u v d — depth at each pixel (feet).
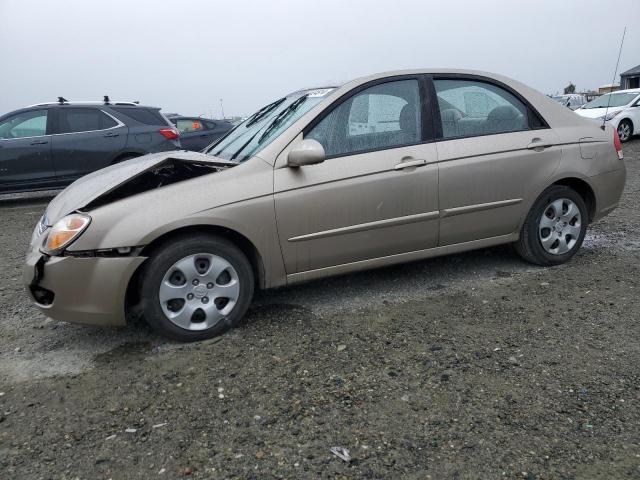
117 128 28.96
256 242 10.62
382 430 7.58
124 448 7.41
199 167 11.66
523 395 8.30
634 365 9.05
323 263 11.43
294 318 11.50
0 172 27.68
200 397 8.57
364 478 6.67
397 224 11.77
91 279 9.70
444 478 6.61
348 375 9.06
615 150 14.35
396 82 12.18
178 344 10.48
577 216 14.07
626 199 23.26
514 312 11.40
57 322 11.99
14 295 13.97
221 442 7.45
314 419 7.88
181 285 10.28
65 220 9.85
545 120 13.55
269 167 10.80
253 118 14.15
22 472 6.98
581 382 8.60
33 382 9.30
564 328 10.53
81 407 8.45
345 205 11.19
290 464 6.97
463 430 7.52
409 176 11.68
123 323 10.18
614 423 7.54
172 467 6.99
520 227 13.48
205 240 10.28
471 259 15.07
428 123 12.21
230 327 10.84
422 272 14.19
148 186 11.30
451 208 12.26
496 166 12.60
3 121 28.12
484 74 13.17
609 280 13.03
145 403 8.48
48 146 28.07
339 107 11.54
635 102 50.21
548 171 13.26
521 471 6.68
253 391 8.68
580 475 6.59
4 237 21.56
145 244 9.80
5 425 8.04
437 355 9.64
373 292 12.87
